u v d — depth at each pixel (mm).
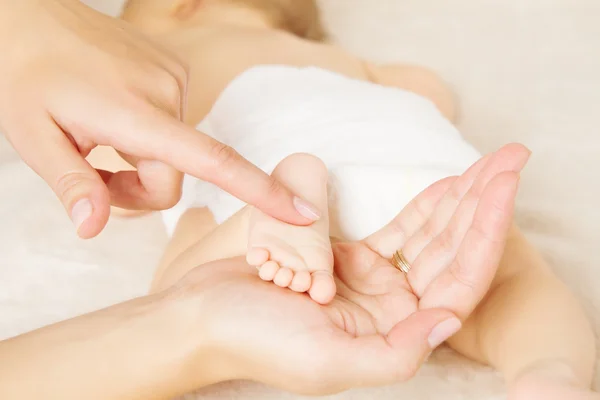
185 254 543
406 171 560
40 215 675
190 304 478
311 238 491
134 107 485
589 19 857
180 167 484
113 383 474
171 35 726
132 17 809
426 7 927
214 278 488
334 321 462
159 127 481
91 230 463
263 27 802
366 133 592
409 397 505
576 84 769
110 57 504
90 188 469
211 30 724
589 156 685
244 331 460
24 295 602
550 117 728
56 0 527
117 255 636
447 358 528
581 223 629
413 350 449
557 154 690
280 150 587
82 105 484
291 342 453
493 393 505
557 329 491
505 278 521
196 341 469
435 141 594
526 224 635
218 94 671
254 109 626
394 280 498
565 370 465
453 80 810
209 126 641
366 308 482
